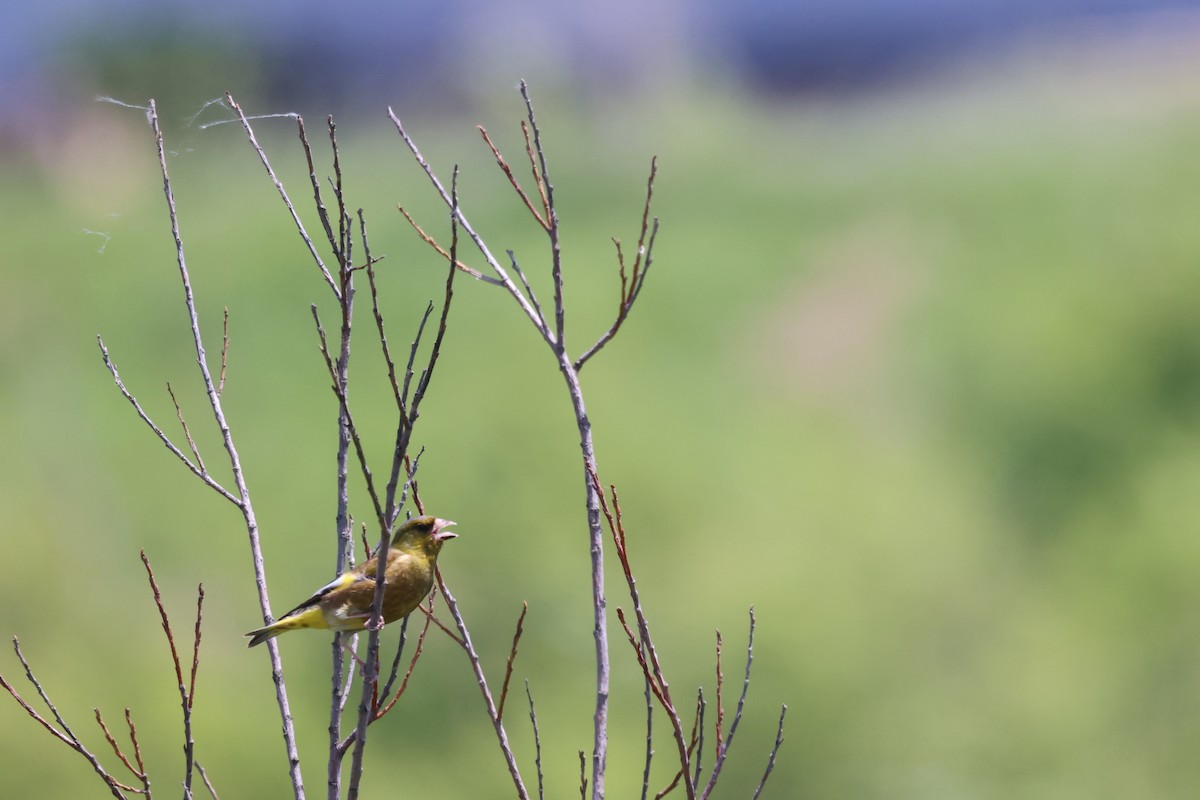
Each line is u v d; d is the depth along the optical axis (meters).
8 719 14.98
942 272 29.72
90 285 27.38
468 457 21.78
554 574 19.47
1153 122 35.12
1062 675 19.16
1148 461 25.70
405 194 31.52
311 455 22.30
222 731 16.25
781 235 30.92
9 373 23.62
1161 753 18.58
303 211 29.86
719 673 5.19
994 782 17.91
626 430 22.41
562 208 31.72
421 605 5.71
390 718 17.73
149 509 21.17
